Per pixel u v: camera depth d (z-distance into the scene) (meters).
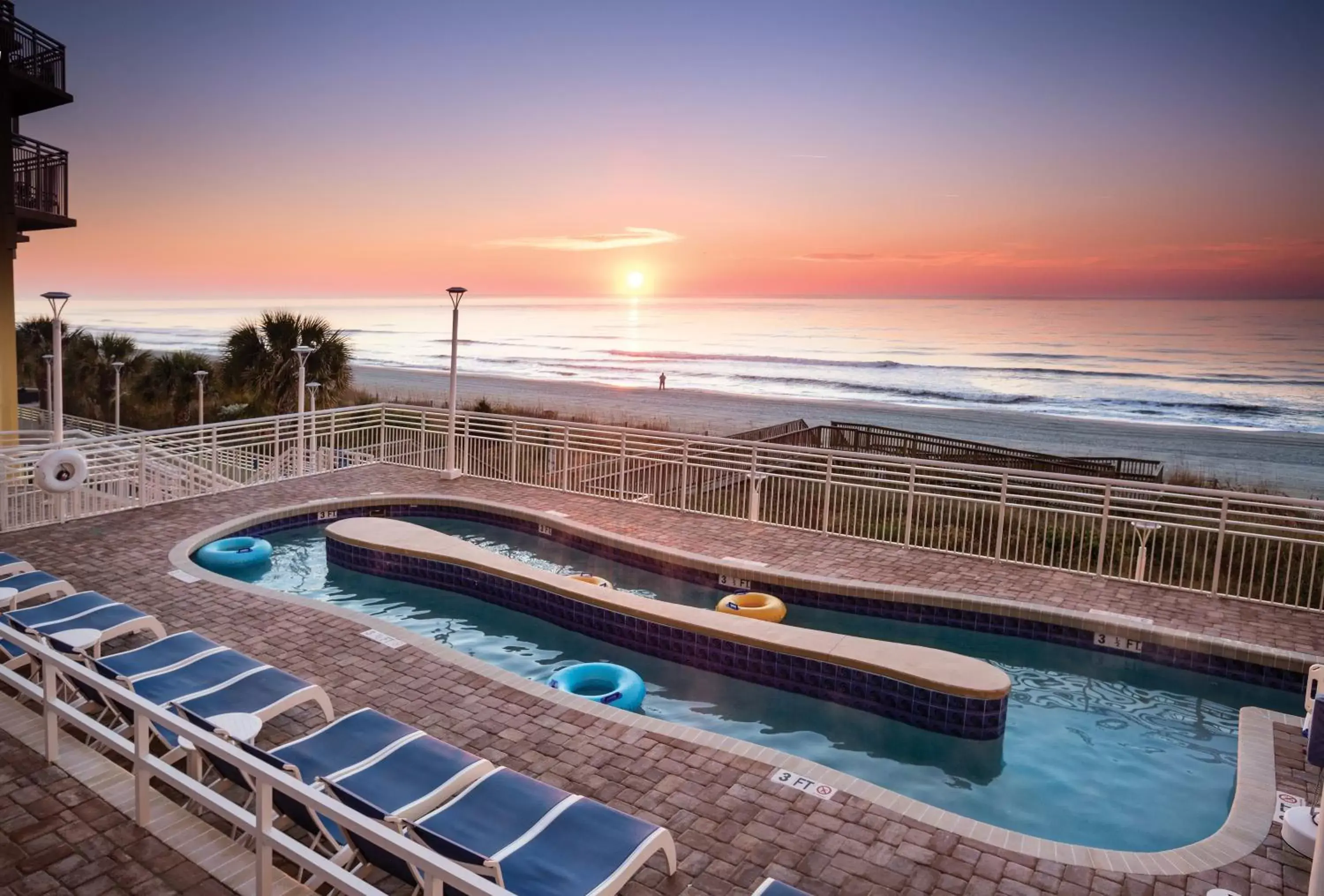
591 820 3.65
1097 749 6.14
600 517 11.13
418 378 55.88
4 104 13.48
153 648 5.58
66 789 4.30
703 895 3.88
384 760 4.11
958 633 8.27
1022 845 4.35
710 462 12.71
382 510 11.86
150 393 28.88
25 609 6.29
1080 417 41.78
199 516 10.66
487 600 8.85
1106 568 11.84
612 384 54.31
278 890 3.55
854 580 8.75
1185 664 7.46
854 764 5.86
